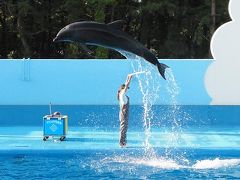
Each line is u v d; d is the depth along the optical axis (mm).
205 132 15758
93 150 12477
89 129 16359
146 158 12109
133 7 28531
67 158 12266
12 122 17781
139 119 17422
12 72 17766
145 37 30375
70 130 16078
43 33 29953
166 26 29891
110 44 9375
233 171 10914
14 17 28672
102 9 26375
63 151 12398
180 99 17625
